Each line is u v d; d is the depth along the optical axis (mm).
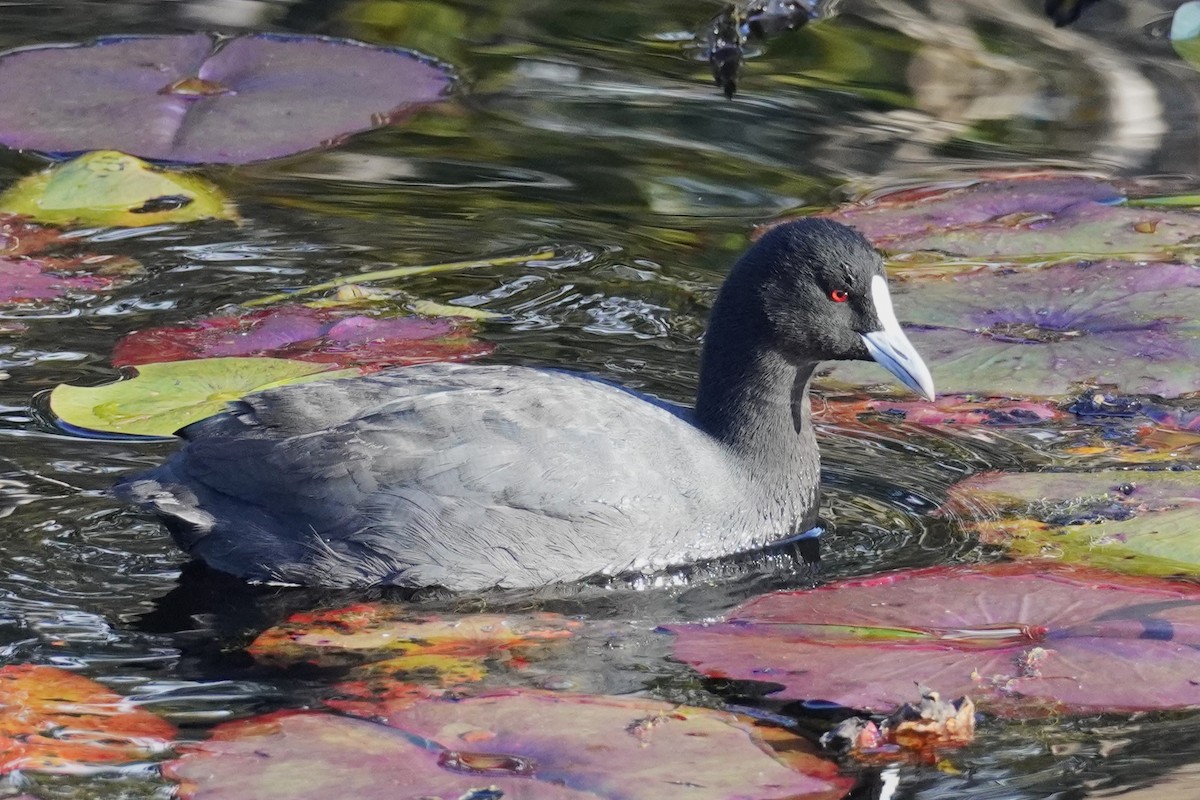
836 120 17969
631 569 10359
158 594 9812
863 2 20938
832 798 7445
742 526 10711
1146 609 9164
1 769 7684
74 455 11250
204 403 11852
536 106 18203
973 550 10414
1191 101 18328
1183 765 7750
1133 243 14969
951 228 15422
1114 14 20703
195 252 14930
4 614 9422
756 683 8562
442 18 20406
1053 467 11656
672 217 15844
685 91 18609
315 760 7637
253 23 20000
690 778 7508
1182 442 11961
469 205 16078
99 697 8500
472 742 7832
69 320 13438
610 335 13648
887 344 11070
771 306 11000
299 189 16406
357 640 9328
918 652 8773
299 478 10234
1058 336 13430
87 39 19125
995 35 20328
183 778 7508
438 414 10320
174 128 16922
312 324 13484
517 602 9984
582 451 10289
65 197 15734
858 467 11875
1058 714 8234
